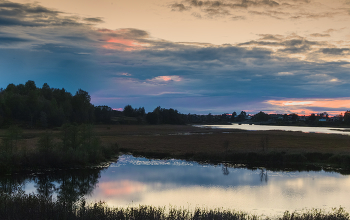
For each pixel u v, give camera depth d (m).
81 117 136.25
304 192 21.47
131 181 24.72
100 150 36.62
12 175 26.00
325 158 35.62
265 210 16.89
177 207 17.14
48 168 28.86
